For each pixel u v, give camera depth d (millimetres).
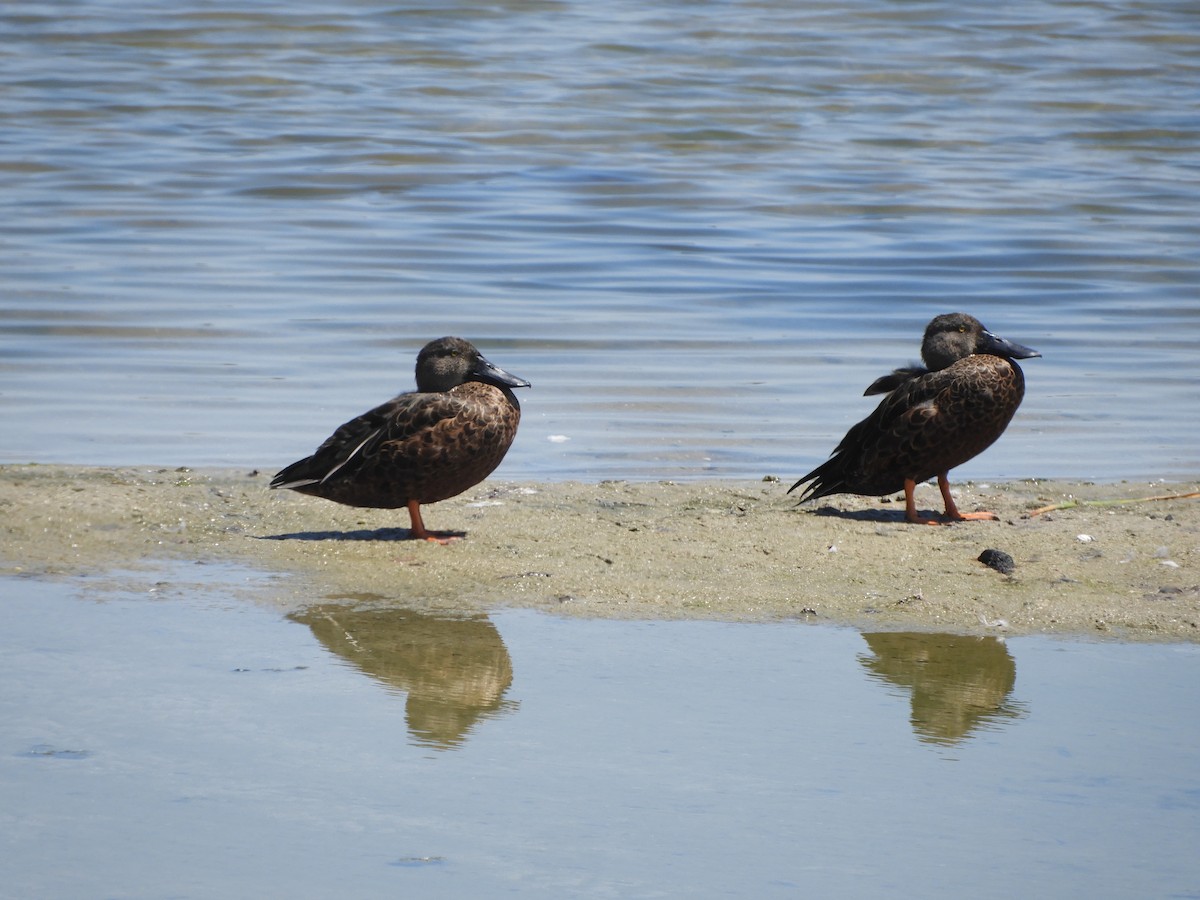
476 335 21469
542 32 48750
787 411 17953
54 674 9273
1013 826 7383
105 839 7160
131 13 50219
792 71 43812
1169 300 24219
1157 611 10633
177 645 9852
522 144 35875
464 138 36375
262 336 21188
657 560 11797
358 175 32750
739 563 11734
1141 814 7504
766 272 25812
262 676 9305
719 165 34250
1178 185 32719
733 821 7406
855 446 13258
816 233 28688
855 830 7324
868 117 39125
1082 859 7047
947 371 12852
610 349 20828
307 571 11539
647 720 8664
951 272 25938
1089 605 10750
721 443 16625
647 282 25016
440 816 7434
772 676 9414
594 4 53656
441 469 12148
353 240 27484
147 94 40219
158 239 27156
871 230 28906
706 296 24156
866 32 48969
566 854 7062
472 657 9695
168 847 7090
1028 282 25328
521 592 11047
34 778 7785
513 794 7684
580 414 17719
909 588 11148
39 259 25422
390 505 12438
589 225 29078
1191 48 47062
